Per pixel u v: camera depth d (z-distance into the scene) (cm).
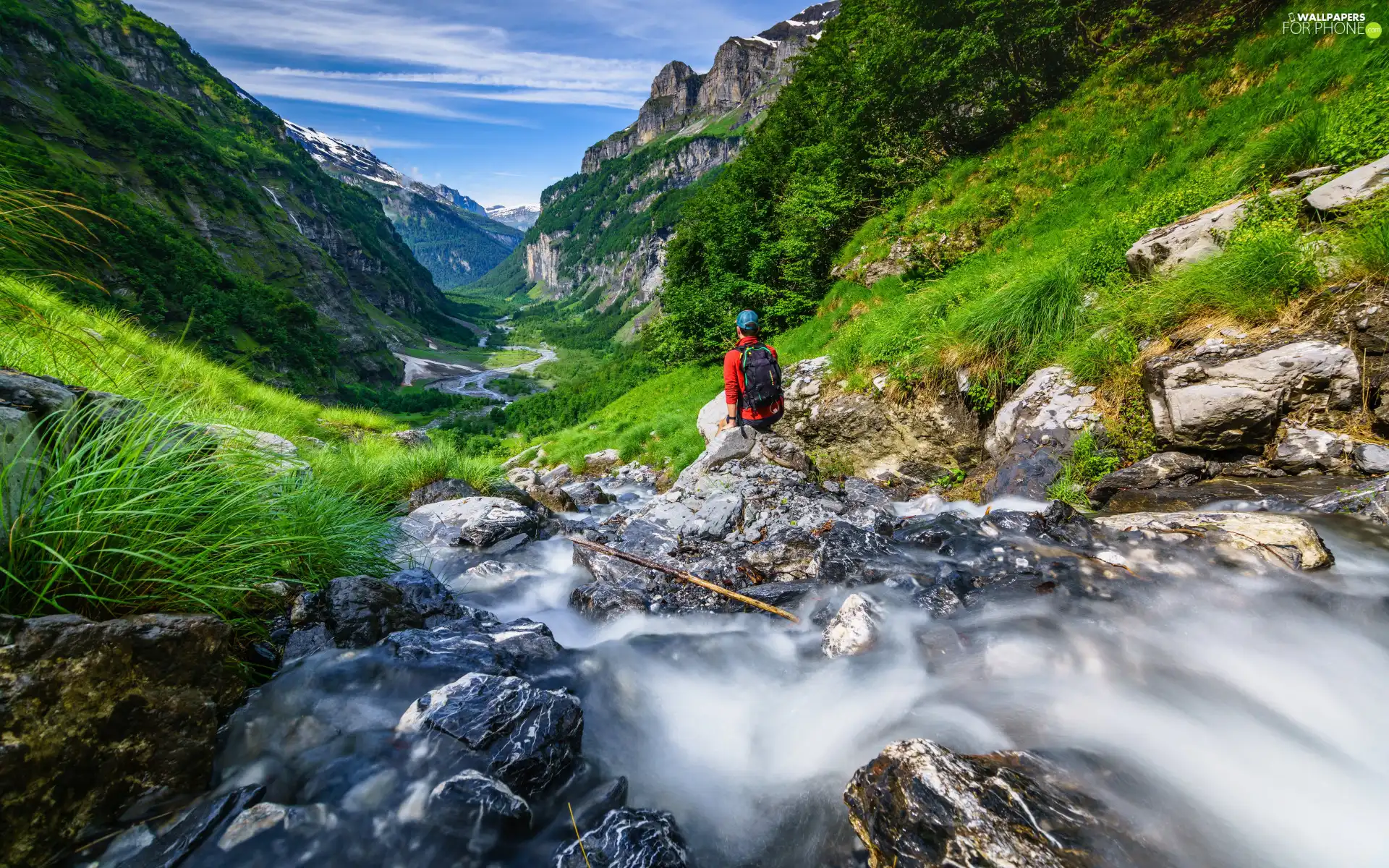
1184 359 502
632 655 343
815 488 661
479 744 228
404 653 296
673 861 200
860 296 1580
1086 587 351
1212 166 885
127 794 186
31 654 169
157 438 300
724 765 262
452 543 595
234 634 274
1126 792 210
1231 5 1216
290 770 219
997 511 470
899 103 1775
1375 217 471
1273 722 252
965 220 1420
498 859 196
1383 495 375
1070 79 1534
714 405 948
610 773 250
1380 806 210
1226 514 394
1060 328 667
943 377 754
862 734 265
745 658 346
